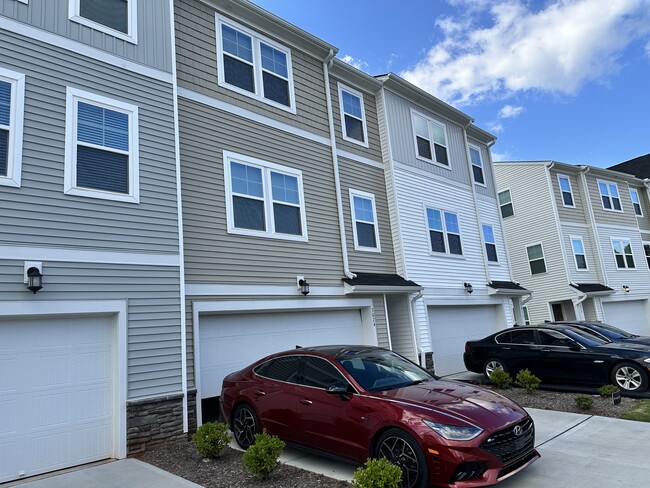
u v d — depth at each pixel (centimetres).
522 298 1753
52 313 616
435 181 1499
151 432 674
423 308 1298
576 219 2266
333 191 1160
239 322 910
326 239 1099
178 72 902
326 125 1193
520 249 2286
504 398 555
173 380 712
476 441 452
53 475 584
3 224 598
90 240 668
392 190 1327
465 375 1308
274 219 997
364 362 609
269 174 1010
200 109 918
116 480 552
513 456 480
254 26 1073
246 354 905
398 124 1421
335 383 563
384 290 1152
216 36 988
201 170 888
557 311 2227
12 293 590
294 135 1096
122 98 754
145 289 710
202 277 835
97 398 649
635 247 2480
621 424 709
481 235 1630
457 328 1439
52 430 606
